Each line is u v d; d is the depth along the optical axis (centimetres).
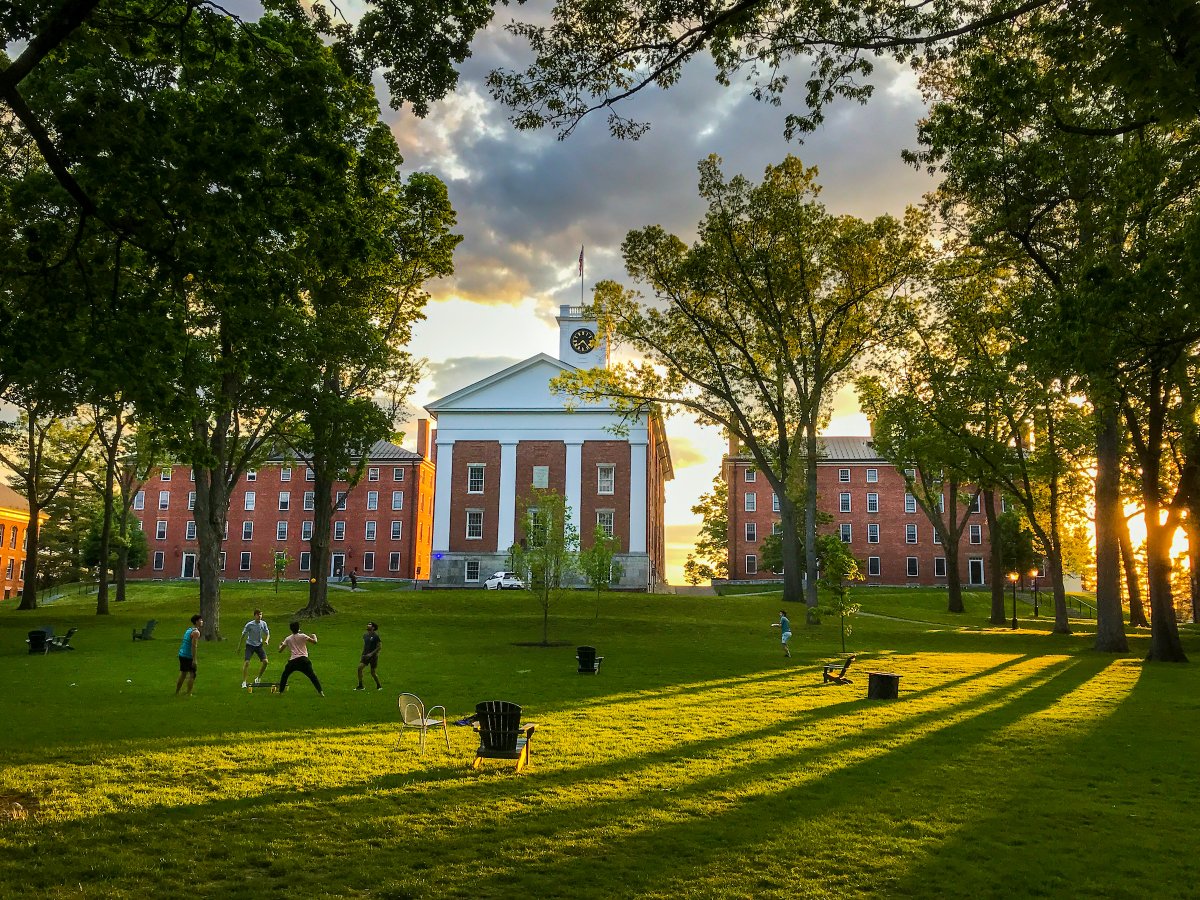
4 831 889
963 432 4041
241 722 1576
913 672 2556
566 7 1183
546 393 7381
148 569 9125
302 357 2998
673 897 715
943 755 1314
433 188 3466
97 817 941
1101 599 3253
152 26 1266
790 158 3881
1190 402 2769
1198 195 1736
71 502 7650
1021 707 1823
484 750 1197
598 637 3822
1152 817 977
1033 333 2066
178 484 9238
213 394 1664
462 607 4994
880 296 4116
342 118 1253
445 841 865
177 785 1095
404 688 2091
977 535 8950
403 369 4194
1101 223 1888
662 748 1355
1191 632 4506
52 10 1013
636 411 4778
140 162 1163
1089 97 2077
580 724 1586
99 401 2509
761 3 1187
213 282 1341
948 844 866
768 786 1107
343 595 5641
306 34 1242
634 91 1223
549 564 3550
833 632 4100
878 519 9138
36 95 1362
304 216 1329
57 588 7456
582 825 927
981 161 2328
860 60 1284
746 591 7894
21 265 1372
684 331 4425
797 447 4416
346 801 1022
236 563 9088
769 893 726
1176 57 898
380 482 9200
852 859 817
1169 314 1541
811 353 4238
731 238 4034
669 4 1129
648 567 7138
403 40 1200
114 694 1942
